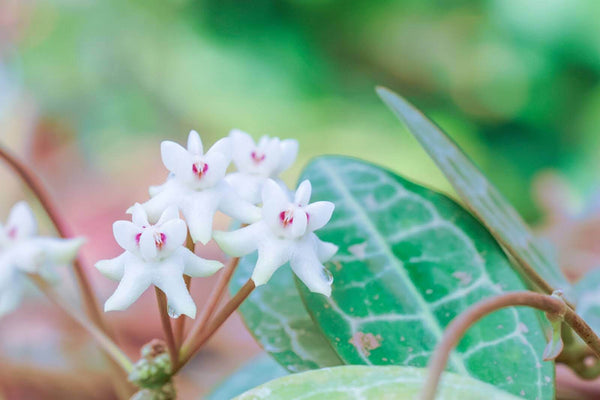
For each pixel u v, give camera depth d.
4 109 0.62
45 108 0.64
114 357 0.20
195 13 0.73
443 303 0.19
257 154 0.18
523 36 0.71
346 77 0.75
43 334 0.38
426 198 0.20
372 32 0.75
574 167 0.69
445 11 0.74
